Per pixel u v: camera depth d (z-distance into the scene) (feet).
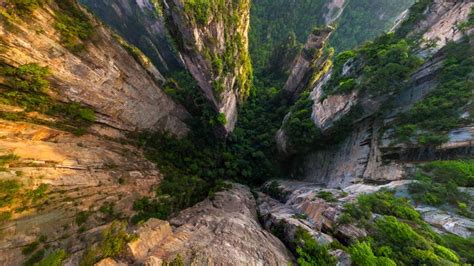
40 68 39.93
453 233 31.42
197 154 84.38
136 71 61.21
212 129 90.53
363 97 56.85
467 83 46.26
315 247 34.83
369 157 56.29
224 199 63.82
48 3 40.04
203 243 33.83
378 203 38.65
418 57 52.37
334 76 70.90
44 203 37.11
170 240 34.09
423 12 57.16
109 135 56.75
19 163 36.73
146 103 66.74
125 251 29.07
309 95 89.30
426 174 42.06
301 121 79.25
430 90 52.08
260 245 36.96
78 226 39.78
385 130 55.06
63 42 42.37
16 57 37.09
